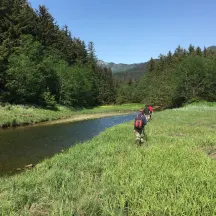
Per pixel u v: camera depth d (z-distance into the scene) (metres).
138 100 93.50
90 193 5.75
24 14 49.59
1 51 34.72
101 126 24.62
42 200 5.45
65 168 8.16
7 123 23.83
